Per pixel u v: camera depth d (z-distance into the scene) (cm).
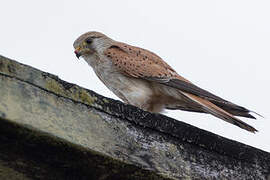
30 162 552
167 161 610
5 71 552
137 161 585
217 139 652
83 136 559
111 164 571
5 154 539
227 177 640
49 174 573
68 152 546
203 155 641
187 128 641
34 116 535
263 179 662
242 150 663
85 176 581
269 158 677
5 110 517
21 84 555
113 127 598
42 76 574
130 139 601
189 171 619
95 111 595
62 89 582
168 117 636
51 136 526
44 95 564
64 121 557
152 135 621
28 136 521
